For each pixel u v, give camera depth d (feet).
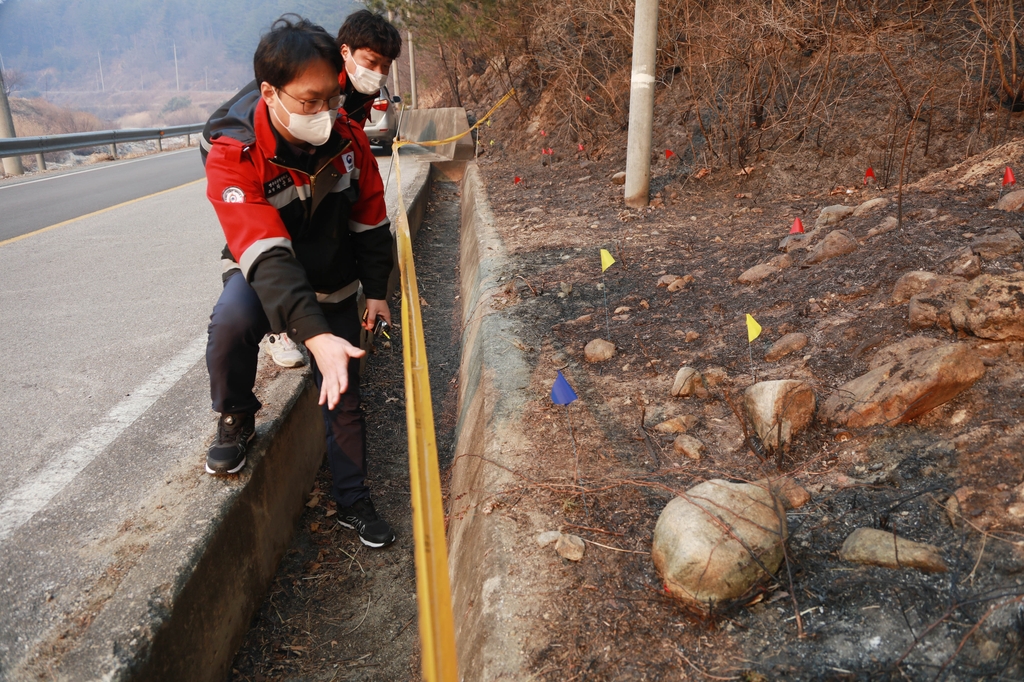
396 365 16.34
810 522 6.57
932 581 5.63
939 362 7.47
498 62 42.83
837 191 18.31
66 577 7.11
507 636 5.92
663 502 7.37
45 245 23.67
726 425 8.63
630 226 18.57
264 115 7.16
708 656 5.43
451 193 37.47
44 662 6.15
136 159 60.34
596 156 28.84
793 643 5.40
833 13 22.08
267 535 9.41
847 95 20.88
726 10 22.80
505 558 6.81
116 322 15.88
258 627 8.83
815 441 7.89
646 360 10.66
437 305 19.92
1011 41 17.62
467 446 10.37
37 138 53.16
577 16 30.04
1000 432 7.00
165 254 22.12
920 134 18.81
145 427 10.52
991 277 8.55
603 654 5.60
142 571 7.14
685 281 13.52
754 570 5.83
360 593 9.43
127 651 6.23
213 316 8.20
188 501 8.30
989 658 4.94
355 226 8.80
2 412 11.39
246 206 7.22
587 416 9.27
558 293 14.23
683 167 22.79
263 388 11.02
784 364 9.60
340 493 10.04
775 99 22.13
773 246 14.53
